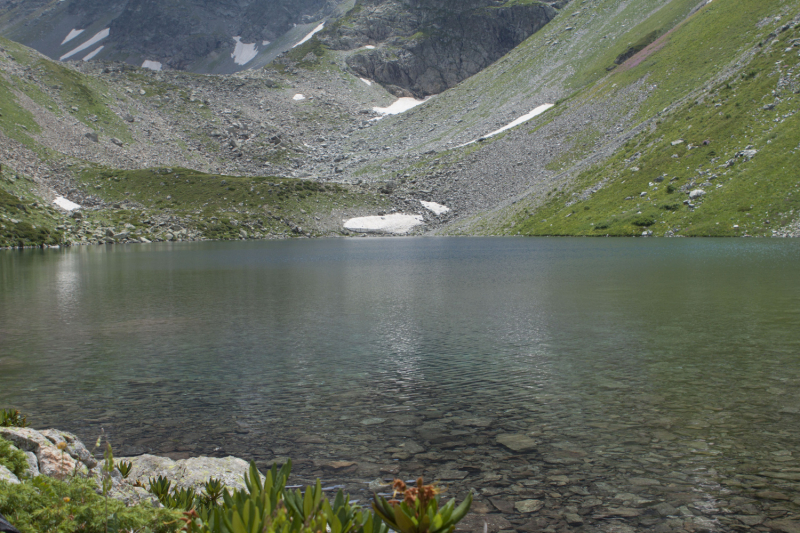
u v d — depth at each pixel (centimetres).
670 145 13612
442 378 1617
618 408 1302
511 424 1211
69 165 18150
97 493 616
